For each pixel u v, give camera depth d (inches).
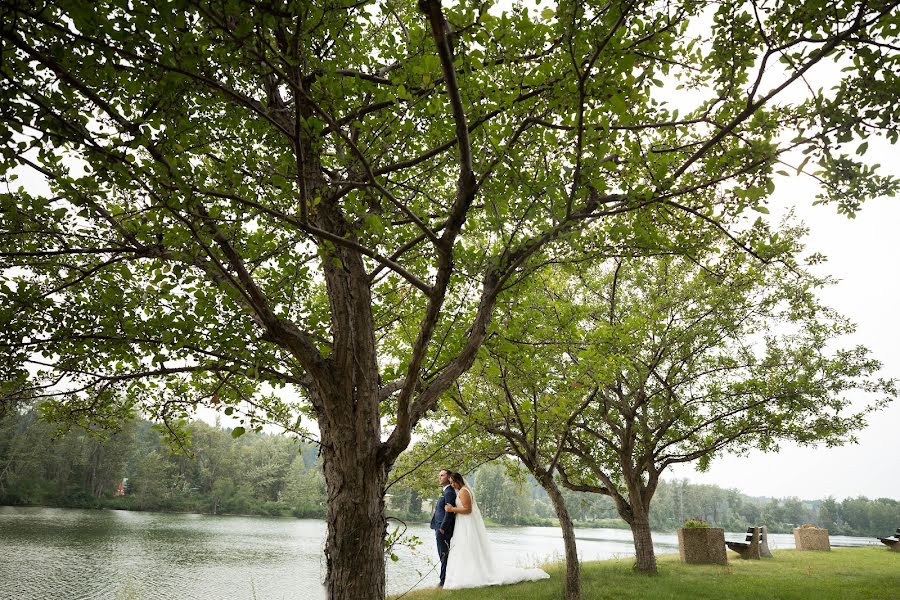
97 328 186.1
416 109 157.0
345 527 155.6
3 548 916.6
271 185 182.7
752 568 521.3
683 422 516.4
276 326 153.3
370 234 174.7
